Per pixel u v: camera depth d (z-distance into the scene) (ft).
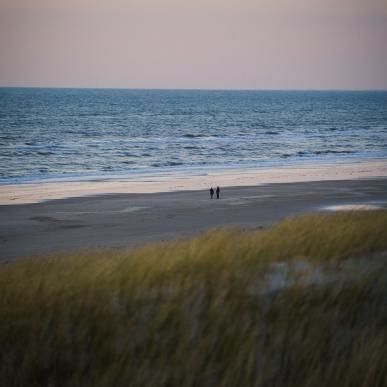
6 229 407.85
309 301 97.30
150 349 78.28
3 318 89.81
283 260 135.64
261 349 78.07
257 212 476.13
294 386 69.36
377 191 606.96
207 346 78.13
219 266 120.98
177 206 510.99
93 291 102.53
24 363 75.25
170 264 122.21
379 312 94.02
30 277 127.34
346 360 74.84
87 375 74.13
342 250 143.43
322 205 512.63
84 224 427.74
